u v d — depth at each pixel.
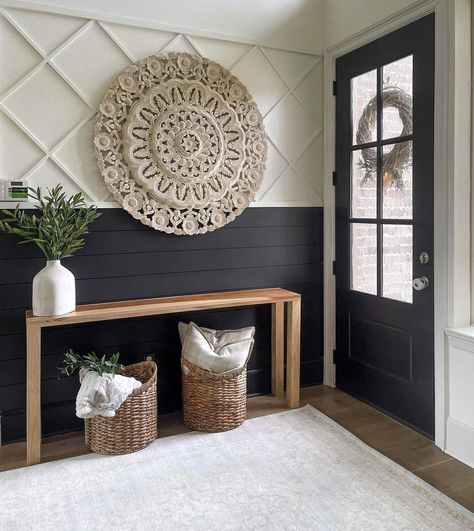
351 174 3.14
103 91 2.69
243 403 2.78
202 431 2.69
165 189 2.82
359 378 3.16
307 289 3.35
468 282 2.45
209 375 2.64
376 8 2.80
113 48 2.70
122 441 2.44
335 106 3.25
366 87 2.99
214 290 3.05
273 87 3.14
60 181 2.63
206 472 2.27
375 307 2.98
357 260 3.13
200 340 2.77
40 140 2.58
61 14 2.57
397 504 2.01
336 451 2.45
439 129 2.44
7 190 2.46
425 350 2.63
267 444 2.54
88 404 2.38
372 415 2.93
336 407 3.05
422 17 2.54
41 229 2.40
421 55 2.56
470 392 2.33
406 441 2.60
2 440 2.61
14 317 2.59
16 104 2.52
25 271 2.59
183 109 2.82
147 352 2.91
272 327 3.25
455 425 2.41
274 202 3.19
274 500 2.05
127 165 2.74
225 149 2.96
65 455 2.47
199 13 2.90
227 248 3.07
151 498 2.07
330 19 3.20
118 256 2.78
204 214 2.94
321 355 3.42
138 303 2.71
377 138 2.90
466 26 2.36
